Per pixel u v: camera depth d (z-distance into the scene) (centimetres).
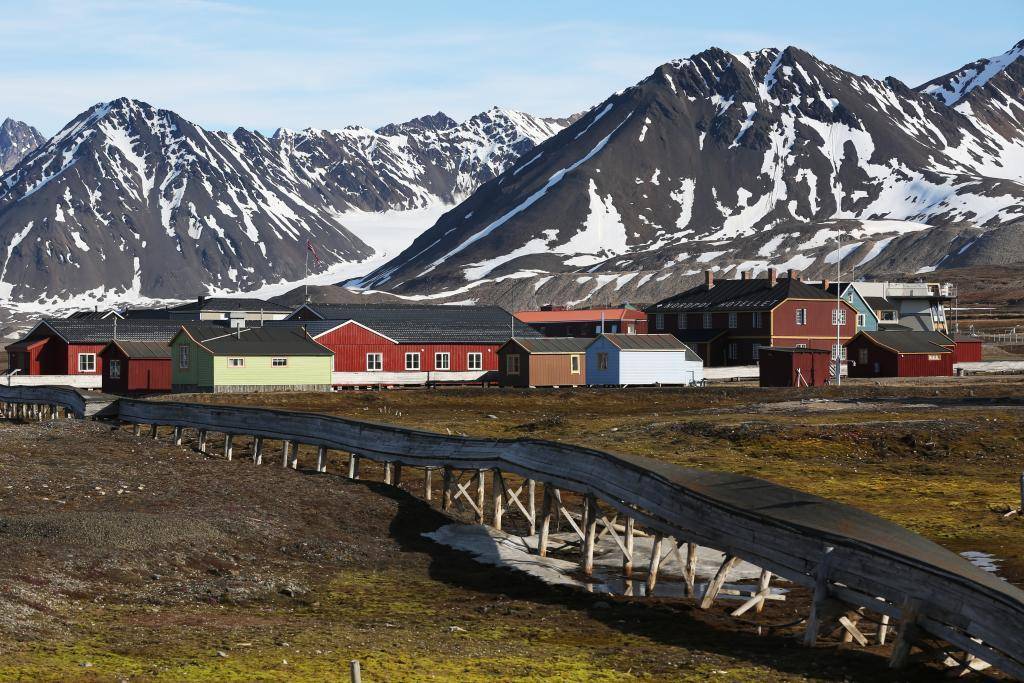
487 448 4047
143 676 2086
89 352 11200
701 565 3469
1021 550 3538
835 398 8462
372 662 2275
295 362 9581
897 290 16462
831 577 2569
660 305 14550
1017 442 5625
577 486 3494
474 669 2253
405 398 8688
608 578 3341
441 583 3175
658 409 8231
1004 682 2252
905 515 4122
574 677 2217
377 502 4162
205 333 9588
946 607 2283
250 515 3750
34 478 4200
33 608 2594
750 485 3162
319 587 3070
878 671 2334
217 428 5591
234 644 2400
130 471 4531
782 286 13550
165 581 2981
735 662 2384
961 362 12775
